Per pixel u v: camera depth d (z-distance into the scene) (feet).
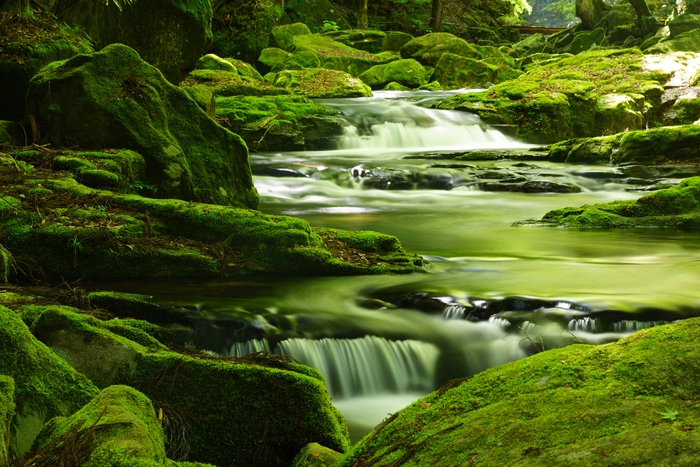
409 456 7.78
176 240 22.80
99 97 29.01
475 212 38.32
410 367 16.94
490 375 8.63
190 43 49.49
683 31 101.96
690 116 73.26
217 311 17.30
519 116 68.54
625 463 6.34
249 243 22.72
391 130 62.80
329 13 117.91
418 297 18.94
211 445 12.12
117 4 41.09
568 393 7.58
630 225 34.14
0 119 35.32
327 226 33.14
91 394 11.06
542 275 22.22
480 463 7.02
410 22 141.59
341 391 16.44
